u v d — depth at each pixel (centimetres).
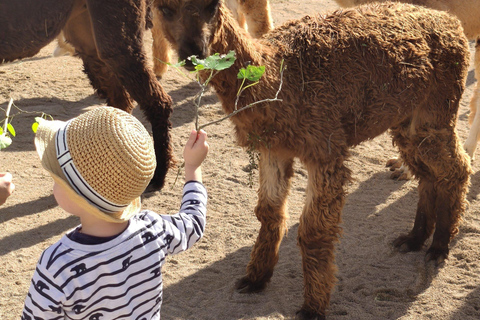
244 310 381
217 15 301
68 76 862
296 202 538
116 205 178
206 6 296
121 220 182
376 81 353
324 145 329
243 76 274
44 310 177
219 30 305
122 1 494
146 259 192
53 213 516
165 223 205
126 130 176
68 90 809
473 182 557
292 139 328
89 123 175
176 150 639
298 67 333
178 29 302
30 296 179
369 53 350
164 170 550
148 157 181
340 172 336
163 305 391
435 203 432
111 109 181
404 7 394
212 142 662
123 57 509
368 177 579
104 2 491
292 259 445
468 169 412
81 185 173
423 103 389
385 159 617
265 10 748
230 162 616
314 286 354
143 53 518
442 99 390
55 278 176
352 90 344
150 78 523
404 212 511
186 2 292
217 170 598
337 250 453
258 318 371
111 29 498
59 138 176
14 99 768
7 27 492
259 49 325
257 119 323
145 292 194
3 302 394
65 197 182
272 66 323
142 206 525
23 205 528
